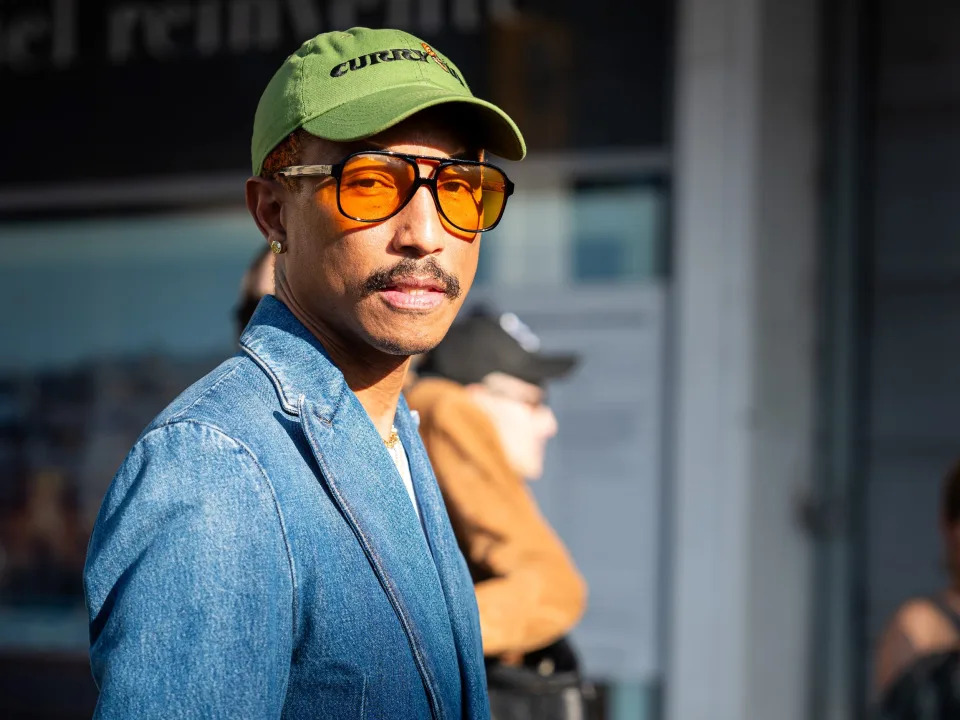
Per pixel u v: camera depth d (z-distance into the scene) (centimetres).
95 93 510
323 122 107
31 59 516
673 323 453
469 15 470
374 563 102
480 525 210
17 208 518
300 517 97
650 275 459
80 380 514
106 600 92
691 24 449
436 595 108
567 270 466
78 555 510
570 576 214
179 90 502
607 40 460
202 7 498
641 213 460
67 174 513
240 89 495
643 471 455
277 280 120
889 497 445
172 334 506
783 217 446
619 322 460
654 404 455
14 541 516
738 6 444
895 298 450
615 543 456
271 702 91
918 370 446
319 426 104
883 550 443
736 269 442
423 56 114
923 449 444
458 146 114
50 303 517
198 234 504
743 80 443
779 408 444
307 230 110
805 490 441
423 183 109
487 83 468
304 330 111
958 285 444
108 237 513
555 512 462
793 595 440
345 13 481
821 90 445
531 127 467
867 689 436
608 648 454
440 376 251
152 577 89
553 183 466
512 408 253
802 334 444
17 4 518
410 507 110
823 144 445
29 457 516
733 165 443
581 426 462
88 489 511
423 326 110
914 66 451
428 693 104
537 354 258
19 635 508
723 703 437
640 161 457
